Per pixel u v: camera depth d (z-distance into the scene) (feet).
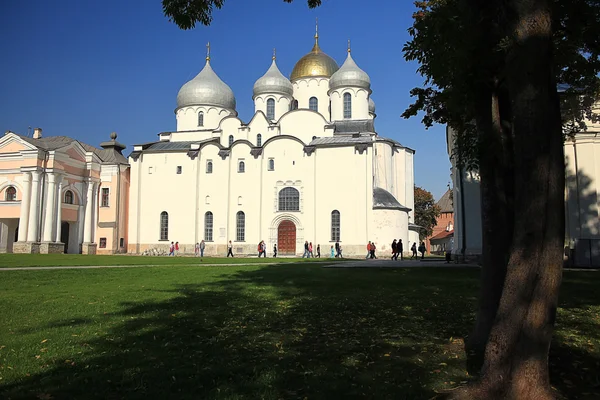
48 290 54.34
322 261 129.29
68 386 20.94
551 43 19.72
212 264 109.40
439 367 24.71
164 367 23.73
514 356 18.42
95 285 59.98
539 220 18.66
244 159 179.32
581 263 88.58
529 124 19.15
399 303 44.86
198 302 45.09
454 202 131.23
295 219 171.73
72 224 190.90
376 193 171.83
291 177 173.68
